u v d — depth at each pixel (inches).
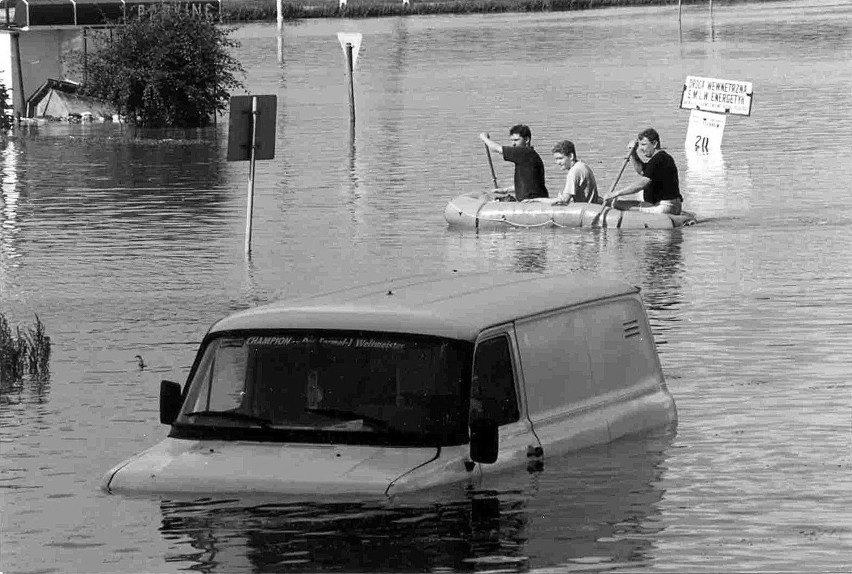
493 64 3782.0
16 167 1952.5
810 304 943.0
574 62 3764.8
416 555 443.2
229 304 980.6
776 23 5378.9
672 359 778.2
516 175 1417.3
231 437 505.0
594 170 1768.0
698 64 3572.8
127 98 2534.5
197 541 456.8
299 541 451.5
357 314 508.4
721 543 462.6
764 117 2374.5
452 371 489.7
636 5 7283.5
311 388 501.0
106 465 583.8
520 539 457.1
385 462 478.9
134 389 730.2
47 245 1273.4
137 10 2613.2
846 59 3585.1
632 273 1096.2
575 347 544.7
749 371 743.1
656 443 572.7
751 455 566.6
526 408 515.8
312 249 1232.8
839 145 1964.8
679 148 2000.5
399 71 3631.9
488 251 1226.6
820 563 444.8
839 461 559.5
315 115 2593.5
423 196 1578.5
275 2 7268.7
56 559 456.4
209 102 2544.3
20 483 554.9
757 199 1512.1
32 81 2659.9
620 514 483.2
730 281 1046.4
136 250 1234.0
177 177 1804.9
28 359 798.5
